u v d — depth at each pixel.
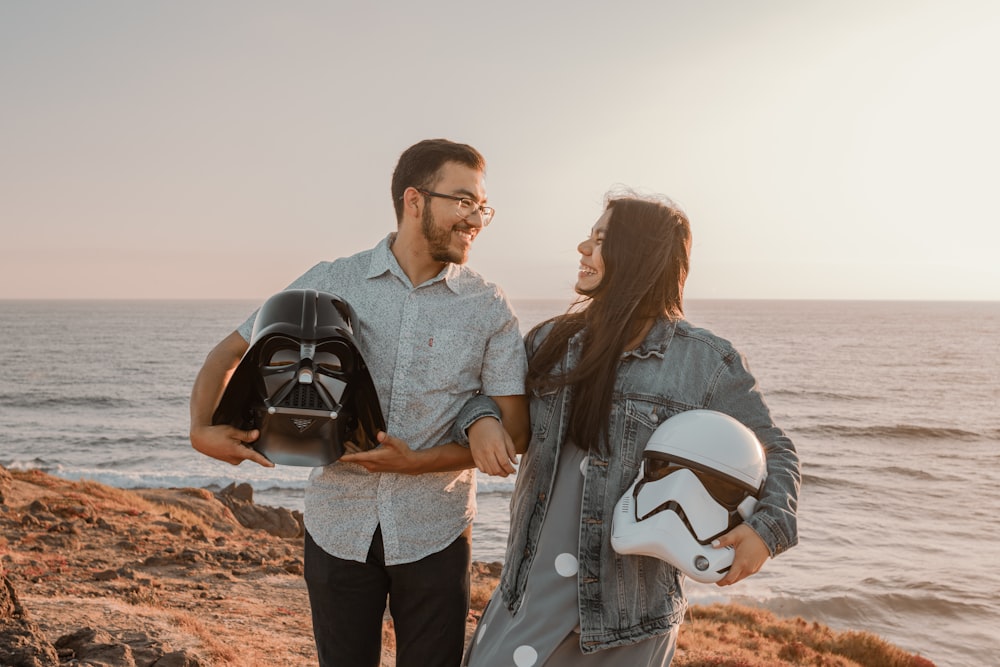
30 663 4.00
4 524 20.44
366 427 2.65
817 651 21.64
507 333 2.84
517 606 2.53
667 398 2.48
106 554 18.78
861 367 152.12
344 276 2.90
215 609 12.88
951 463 68.31
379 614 2.90
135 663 5.23
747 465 2.26
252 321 2.73
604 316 2.51
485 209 2.85
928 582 35.12
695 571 2.19
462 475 2.93
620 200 2.61
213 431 2.56
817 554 40.09
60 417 90.38
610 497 2.45
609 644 2.39
